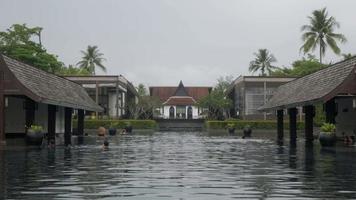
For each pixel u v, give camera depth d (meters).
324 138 24.23
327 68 26.95
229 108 79.62
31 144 24.42
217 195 8.67
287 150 22.00
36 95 23.34
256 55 87.69
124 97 77.50
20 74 24.31
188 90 114.31
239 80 71.50
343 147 24.00
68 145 25.81
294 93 30.52
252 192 9.03
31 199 8.22
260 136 42.09
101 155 18.77
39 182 10.43
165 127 77.38
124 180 10.83
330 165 14.52
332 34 63.38
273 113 65.81
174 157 17.94
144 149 22.91
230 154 19.56
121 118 67.69
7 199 8.22
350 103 28.84
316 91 25.14
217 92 80.56
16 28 59.44
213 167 13.98
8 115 31.56
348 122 29.31
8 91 23.31
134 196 8.56
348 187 9.68
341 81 22.52
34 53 59.09
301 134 46.44
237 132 54.47
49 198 8.32
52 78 31.50
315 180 10.82
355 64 22.34
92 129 56.03
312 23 63.81
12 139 30.17
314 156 18.23
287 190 9.28
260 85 67.88
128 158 17.36
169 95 111.38
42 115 34.88
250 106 67.75
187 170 13.10
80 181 10.62
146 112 78.81
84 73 82.12
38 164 14.80
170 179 11.03
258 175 11.86
